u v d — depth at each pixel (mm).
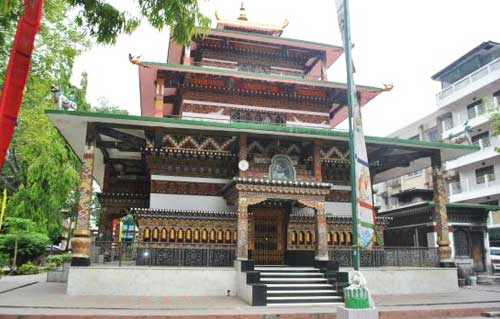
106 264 16781
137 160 23078
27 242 28766
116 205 22328
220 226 18484
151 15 10750
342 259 19312
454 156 22422
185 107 21750
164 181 19547
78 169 35625
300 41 24328
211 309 12789
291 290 15297
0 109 7613
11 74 7797
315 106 23641
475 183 41344
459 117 42188
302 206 19672
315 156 19109
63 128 17656
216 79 22078
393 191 52375
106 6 10570
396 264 19531
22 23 8070
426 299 16000
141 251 17328
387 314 12984
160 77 21344
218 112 22031
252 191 17078
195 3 10836
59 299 14008
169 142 19406
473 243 26266
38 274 27578
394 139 19328
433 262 19844
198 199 19703
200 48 24406
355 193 10906
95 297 14664
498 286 21844
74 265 15531
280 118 22875
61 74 22469
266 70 25078
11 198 31422
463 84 40500
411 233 26938
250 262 16125
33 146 30500
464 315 13578
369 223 10906
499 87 37562
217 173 20188
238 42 24594
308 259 18172
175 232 17938
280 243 19734
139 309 12305
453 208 25844
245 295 14852
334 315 12641
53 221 32094
